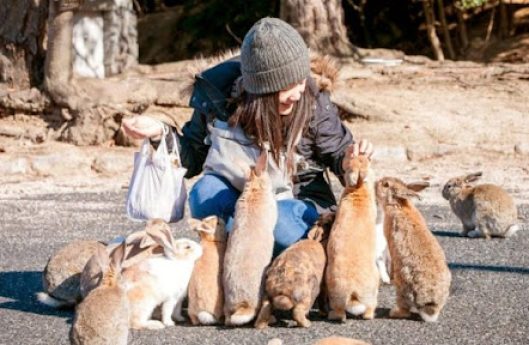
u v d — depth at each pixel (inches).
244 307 178.5
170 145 192.4
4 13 421.7
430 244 183.5
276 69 182.4
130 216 192.7
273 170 188.2
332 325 181.3
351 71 441.4
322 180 197.6
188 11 625.0
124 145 386.0
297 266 177.8
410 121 390.9
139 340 175.6
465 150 369.7
